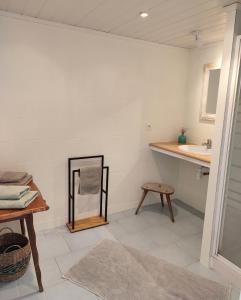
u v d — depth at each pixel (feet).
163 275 6.55
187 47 10.06
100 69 8.60
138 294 5.85
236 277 6.28
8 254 5.70
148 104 9.95
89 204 9.48
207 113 9.77
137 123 9.87
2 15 6.81
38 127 7.92
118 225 9.21
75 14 6.83
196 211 10.61
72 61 8.05
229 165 6.53
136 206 10.73
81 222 9.13
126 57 9.01
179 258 7.34
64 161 8.59
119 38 8.69
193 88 10.36
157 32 8.14
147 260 7.16
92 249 7.59
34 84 7.61
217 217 6.73
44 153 8.18
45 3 6.15
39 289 5.84
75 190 9.02
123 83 9.17
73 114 8.43
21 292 5.82
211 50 9.39
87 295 5.79
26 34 7.22
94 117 8.86
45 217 8.61
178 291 5.99
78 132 8.64
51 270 6.58
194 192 10.85
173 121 10.77
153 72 9.75
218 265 6.73
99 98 8.80
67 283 6.14
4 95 7.25
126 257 7.26
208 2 5.71
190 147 9.78
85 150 8.91
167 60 9.95
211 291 6.04
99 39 8.34
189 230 9.03
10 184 6.48
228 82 6.11
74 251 7.47
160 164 10.91
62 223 8.98
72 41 7.91
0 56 7.01
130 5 6.03
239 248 6.61
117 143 9.58
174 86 10.40
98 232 8.65
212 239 6.84
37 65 7.54
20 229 8.04
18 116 7.56
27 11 6.78
